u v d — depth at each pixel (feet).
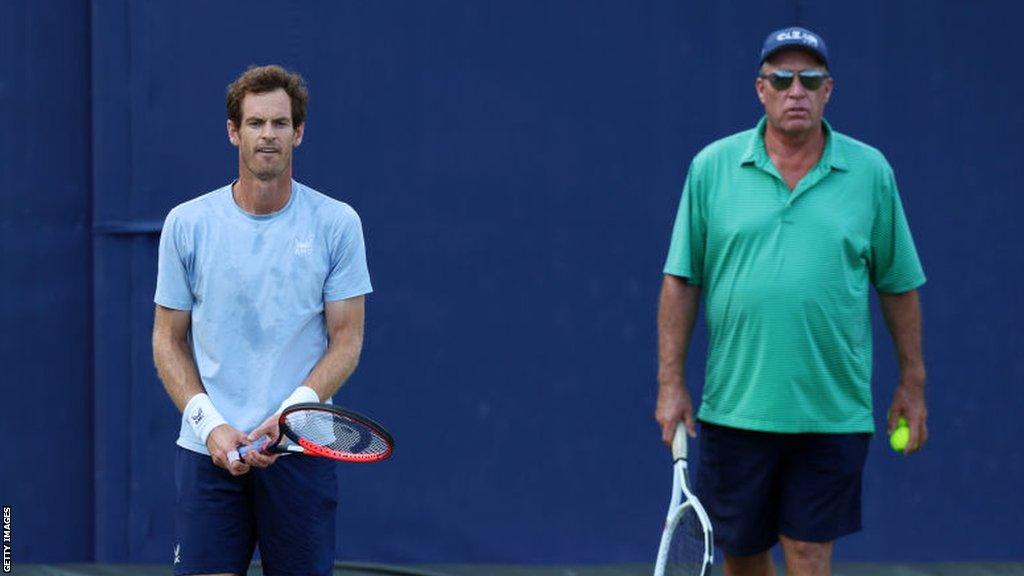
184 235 47.03
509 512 69.31
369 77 68.18
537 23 68.44
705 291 54.44
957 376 69.67
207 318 47.11
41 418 68.39
